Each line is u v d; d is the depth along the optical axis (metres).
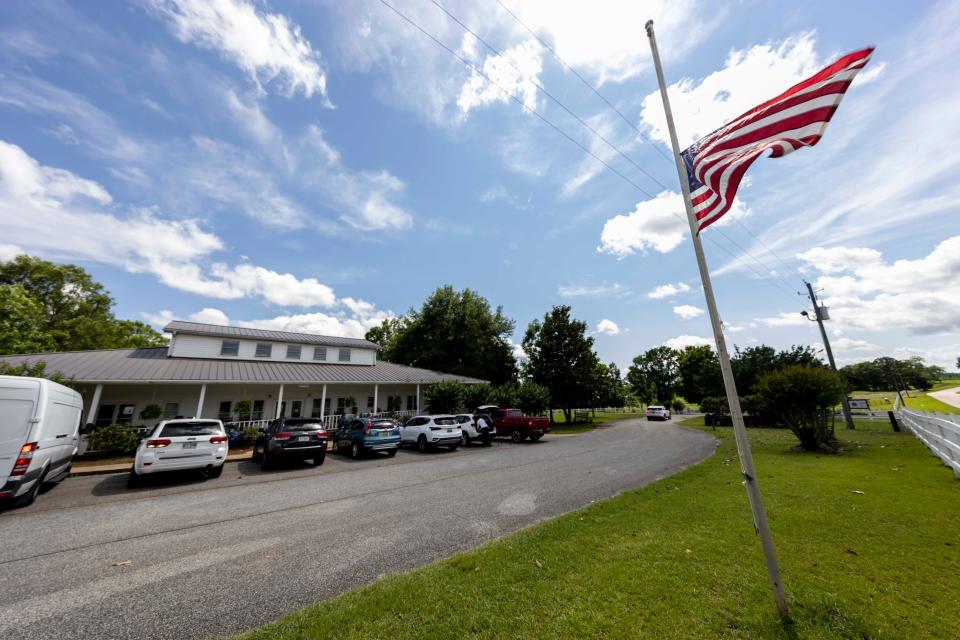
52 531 5.64
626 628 2.80
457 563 4.09
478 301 40.66
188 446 9.09
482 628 2.87
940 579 3.32
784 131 3.79
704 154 4.45
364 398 23.83
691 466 9.90
